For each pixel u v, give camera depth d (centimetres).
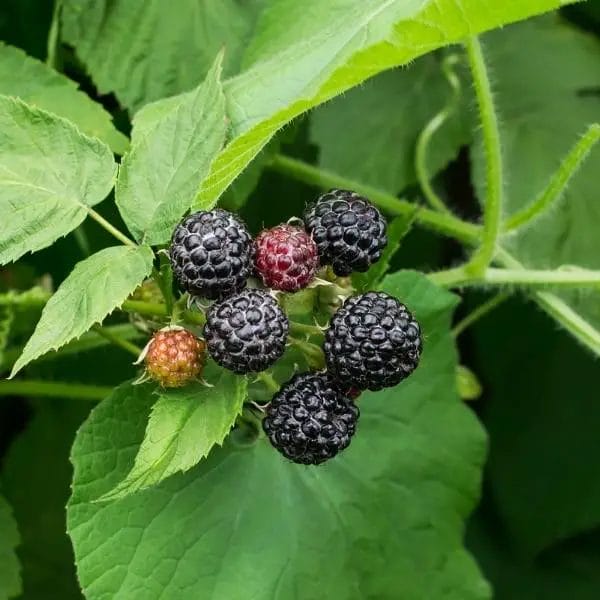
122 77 33
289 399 26
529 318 41
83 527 28
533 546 41
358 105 37
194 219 26
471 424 34
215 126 27
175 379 26
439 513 33
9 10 35
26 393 34
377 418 33
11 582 32
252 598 30
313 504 31
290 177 38
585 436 41
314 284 26
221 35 33
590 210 38
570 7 39
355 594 32
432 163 37
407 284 32
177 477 29
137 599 28
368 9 29
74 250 37
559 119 38
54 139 28
